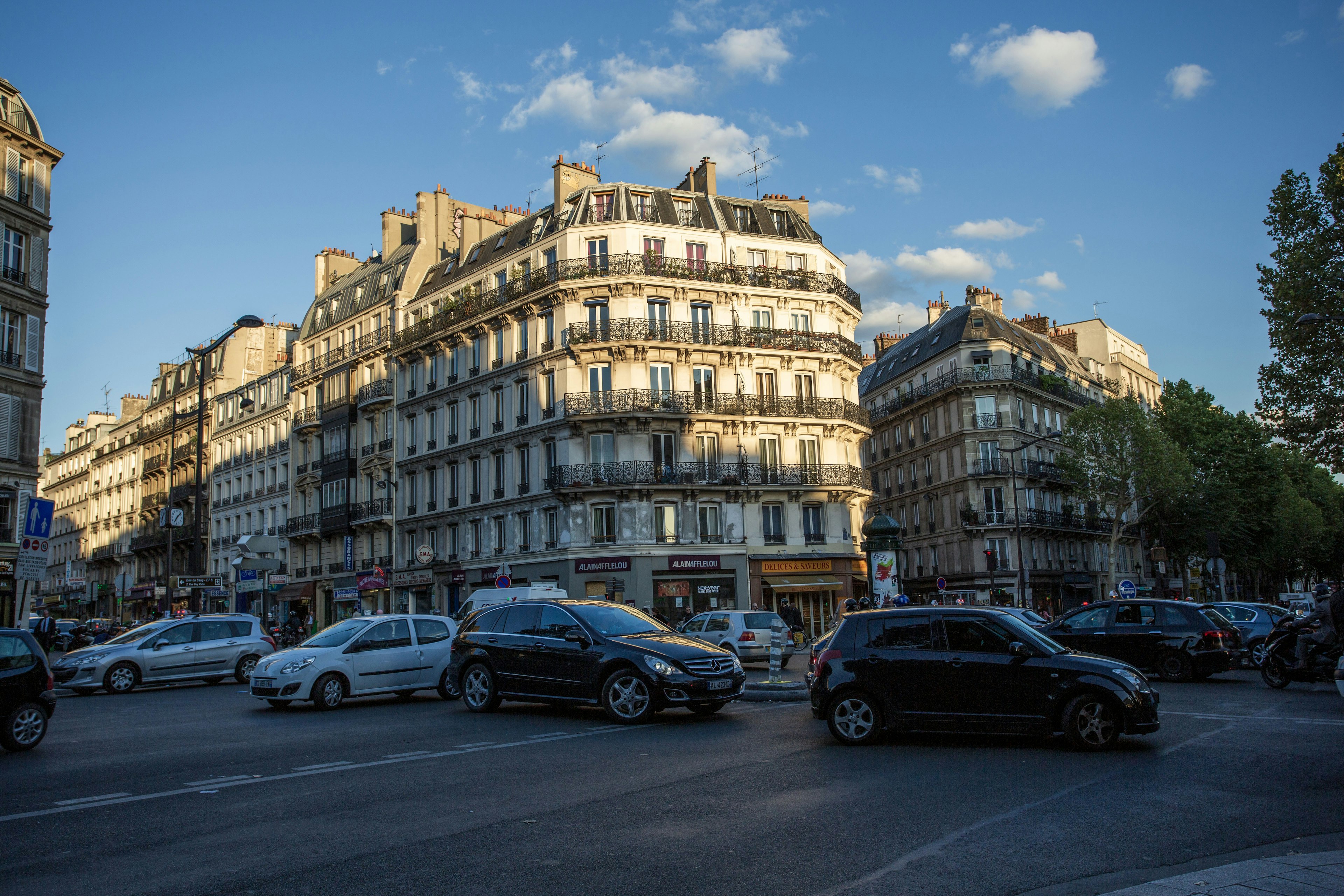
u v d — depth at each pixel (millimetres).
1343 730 11656
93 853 6809
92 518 87938
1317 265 30297
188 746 12141
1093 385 70125
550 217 46031
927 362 61188
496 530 44156
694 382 42656
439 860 6441
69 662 21969
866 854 6434
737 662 14289
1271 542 62188
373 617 17828
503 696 15125
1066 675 10656
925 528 60594
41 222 34938
